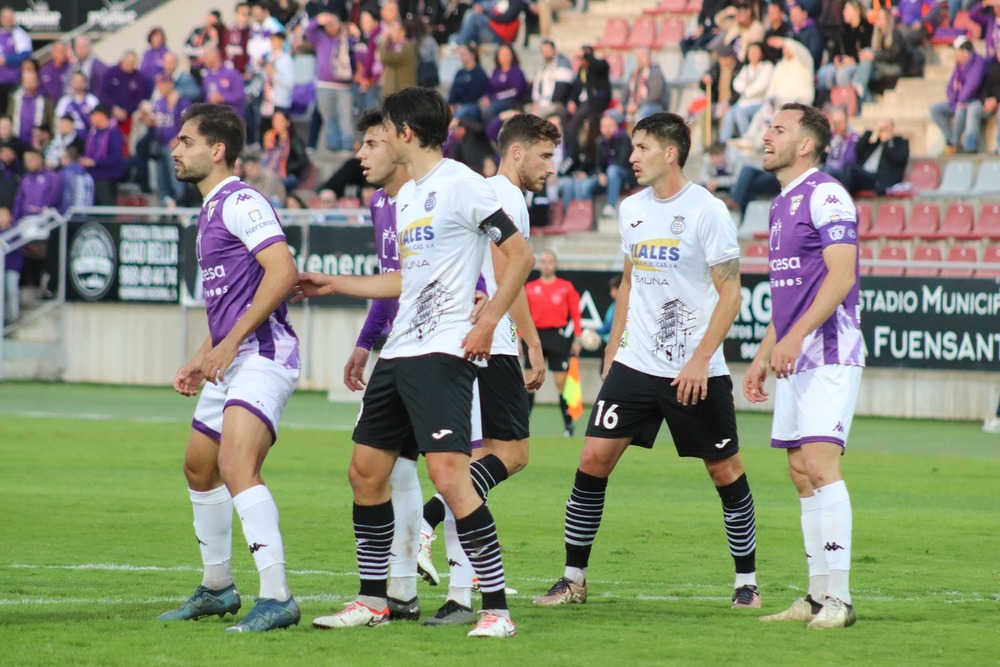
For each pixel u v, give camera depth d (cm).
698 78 8306
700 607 2227
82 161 7838
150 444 4809
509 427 2339
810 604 2116
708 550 2862
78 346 7369
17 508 3328
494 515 3338
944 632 1983
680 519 3316
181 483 3844
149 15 9906
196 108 2042
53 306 7388
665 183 2295
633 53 8631
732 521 2264
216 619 2039
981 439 5266
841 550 2031
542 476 4147
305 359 6875
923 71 7894
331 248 6731
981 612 2180
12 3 10044
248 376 1972
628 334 2327
